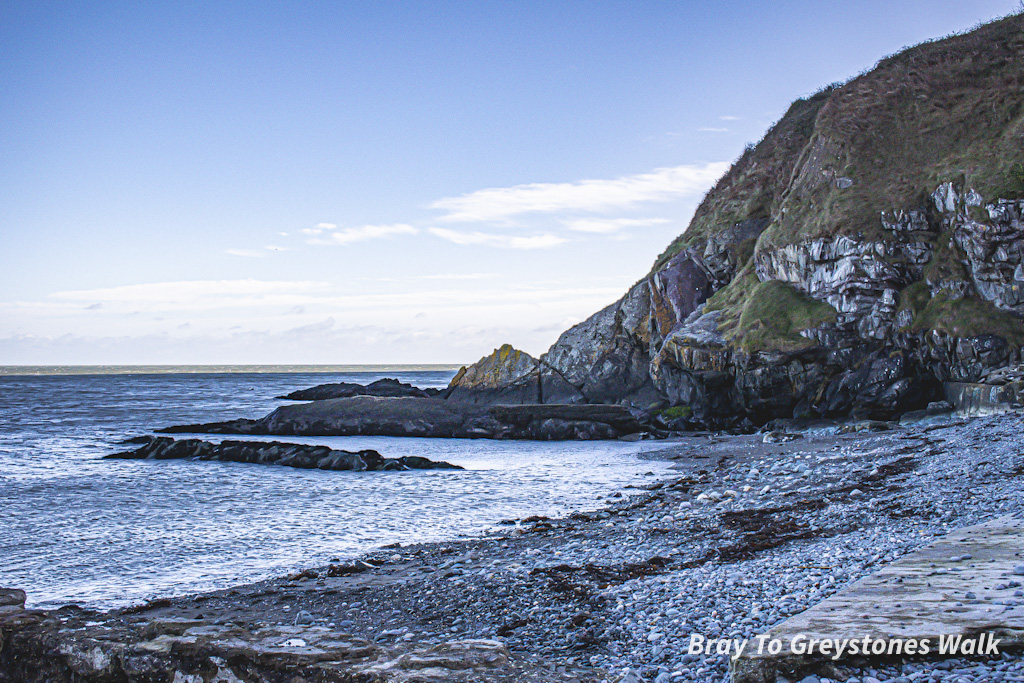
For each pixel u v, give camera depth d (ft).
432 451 115.55
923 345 117.91
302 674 25.22
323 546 53.57
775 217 157.17
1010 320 111.65
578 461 101.45
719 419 134.31
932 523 42.39
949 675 19.89
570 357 176.76
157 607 38.86
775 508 55.26
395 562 47.75
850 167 144.66
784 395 126.93
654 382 151.43
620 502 68.64
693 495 68.18
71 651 28.02
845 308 125.39
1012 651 20.92
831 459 79.61
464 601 36.65
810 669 21.02
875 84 157.99
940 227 125.49
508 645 29.35
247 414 218.59
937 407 112.88
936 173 130.41
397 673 24.09
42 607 39.37
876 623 23.29
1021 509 42.70
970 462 62.95
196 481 87.15
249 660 25.98
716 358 133.69
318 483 84.89
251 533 58.44
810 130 187.32
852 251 127.65
